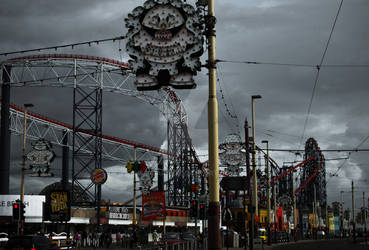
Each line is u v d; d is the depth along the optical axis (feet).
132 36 80.53
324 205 653.71
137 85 79.92
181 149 421.59
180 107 416.26
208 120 73.31
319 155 492.54
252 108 188.34
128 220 325.83
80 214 296.10
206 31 75.61
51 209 154.71
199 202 131.13
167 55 79.25
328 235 402.52
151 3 80.23
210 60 74.79
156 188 430.61
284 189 479.82
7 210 307.99
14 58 365.20
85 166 341.62
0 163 355.77
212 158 72.02
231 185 178.81
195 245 128.57
